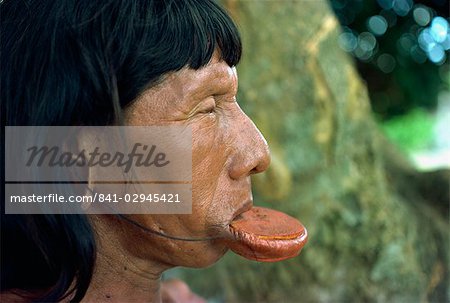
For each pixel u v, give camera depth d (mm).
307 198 1820
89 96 603
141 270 690
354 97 2004
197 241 658
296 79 1876
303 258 1773
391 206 1891
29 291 652
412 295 1774
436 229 1918
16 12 653
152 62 605
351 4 2828
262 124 1814
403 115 3086
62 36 611
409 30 2832
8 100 621
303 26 1919
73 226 617
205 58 627
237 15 1825
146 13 618
